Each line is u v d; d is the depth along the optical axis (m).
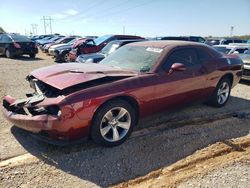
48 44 22.33
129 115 4.04
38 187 2.97
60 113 3.41
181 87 4.70
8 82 8.45
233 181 3.14
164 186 3.05
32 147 3.85
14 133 4.27
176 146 4.03
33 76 4.34
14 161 3.47
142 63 4.56
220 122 5.06
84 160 3.55
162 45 4.88
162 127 4.72
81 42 13.66
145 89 4.12
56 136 3.52
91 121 3.68
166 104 4.56
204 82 5.22
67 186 3.01
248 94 7.38
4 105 4.22
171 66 4.55
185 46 5.02
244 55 9.19
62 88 3.58
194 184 3.08
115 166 3.44
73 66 4.53
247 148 4.05
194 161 3.62
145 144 4.06
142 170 3.38
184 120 5.09
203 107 5.93
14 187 2.96
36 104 3.58
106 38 13.42
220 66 5.59
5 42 17.11
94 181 3.12
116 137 3.94
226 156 3.79
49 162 3.48
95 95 3.62
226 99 6.04
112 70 4.27
